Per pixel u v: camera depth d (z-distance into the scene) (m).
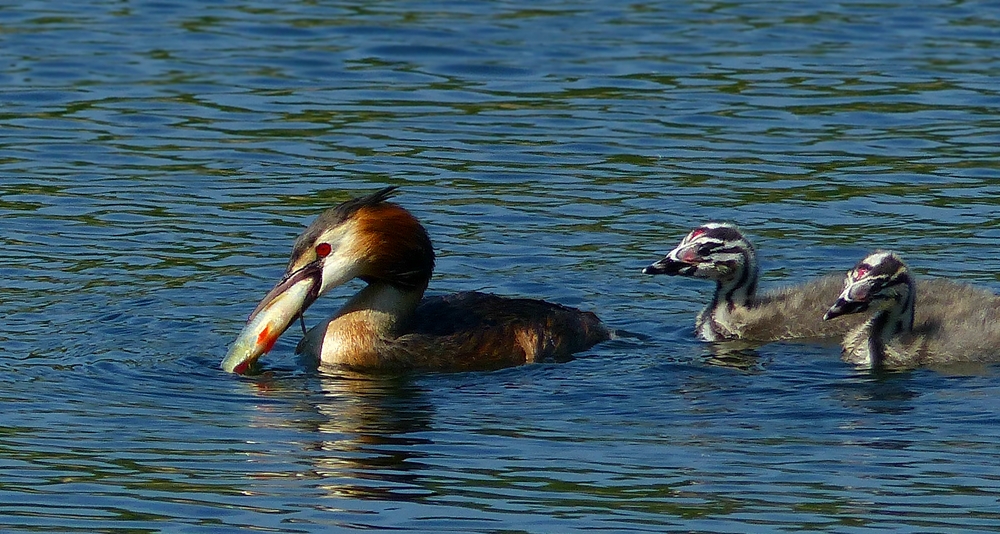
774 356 15.72
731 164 20.84
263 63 24.69
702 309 16.91
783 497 11.95
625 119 22.48
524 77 24.23
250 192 19.94
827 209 19.28
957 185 20.05
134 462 12.57
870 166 20.73
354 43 25.58
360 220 15.29
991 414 13.68
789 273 17.52
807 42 25.67
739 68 24.52
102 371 14.71
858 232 18.58
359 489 12.09
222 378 14.72
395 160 21.02
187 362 15.08
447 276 17.38
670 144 21.58
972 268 17.39
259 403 14.02
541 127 22.20
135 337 15.64
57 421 13.43
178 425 13.39
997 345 15.28
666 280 17.73
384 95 23.50
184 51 25.11
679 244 16.77
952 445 12.95
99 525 11.46
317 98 23.34
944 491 12.03
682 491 12.06
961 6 27.42
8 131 21.81
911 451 12.83
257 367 15.16
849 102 23.06
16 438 13.01
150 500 11.88
